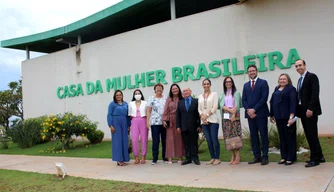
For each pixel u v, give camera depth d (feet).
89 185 18.01
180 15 48.42
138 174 20.31
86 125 38.34
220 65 35.22
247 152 24.95
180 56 38.50
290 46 31.09
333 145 24.91
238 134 21.08
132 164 24.29
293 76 30.78
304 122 18.92
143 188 16.42
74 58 50.83
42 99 55.77
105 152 32.07
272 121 20.68
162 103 23.72
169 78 39.45
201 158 24.31
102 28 50.60
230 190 14.76
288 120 19.26
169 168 21.61
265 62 32.42
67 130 35.94
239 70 33.83
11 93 95.50
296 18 30.86
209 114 21.44
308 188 14.32
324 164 18.81
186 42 38.01
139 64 42.60
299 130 26.18
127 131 24.54
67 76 51.88
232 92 21.52
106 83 46.32
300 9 30.66
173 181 17.65
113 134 24.20
